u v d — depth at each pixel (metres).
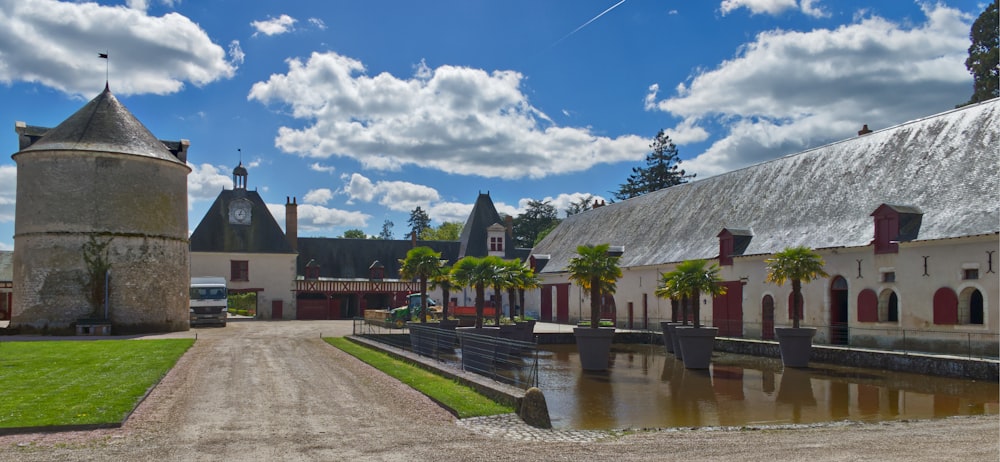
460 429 9.79
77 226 29.72
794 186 28.77
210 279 36.97
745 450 8.69
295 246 52.25
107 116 31.62
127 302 30.30
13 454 7.92
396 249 56.75
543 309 46.38
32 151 29.73
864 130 28.86
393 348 20.88
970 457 8.16
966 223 19.55
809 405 13.91
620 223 41.91
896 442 9.25
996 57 34.56
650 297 34.28
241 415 10.55
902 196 22.98
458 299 54.28
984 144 21.55
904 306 21.12
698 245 31.72
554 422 11.98
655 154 73.00
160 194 31.86
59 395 11.59
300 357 19.33
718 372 19.50
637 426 11.52
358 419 10.39
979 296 19.39
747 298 27.69
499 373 18.70
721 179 34.91
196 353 20.12
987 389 15.73
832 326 23.31
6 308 47.28
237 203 50.25
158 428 9.50
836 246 23.39
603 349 19.84
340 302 53.66
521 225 85.69
